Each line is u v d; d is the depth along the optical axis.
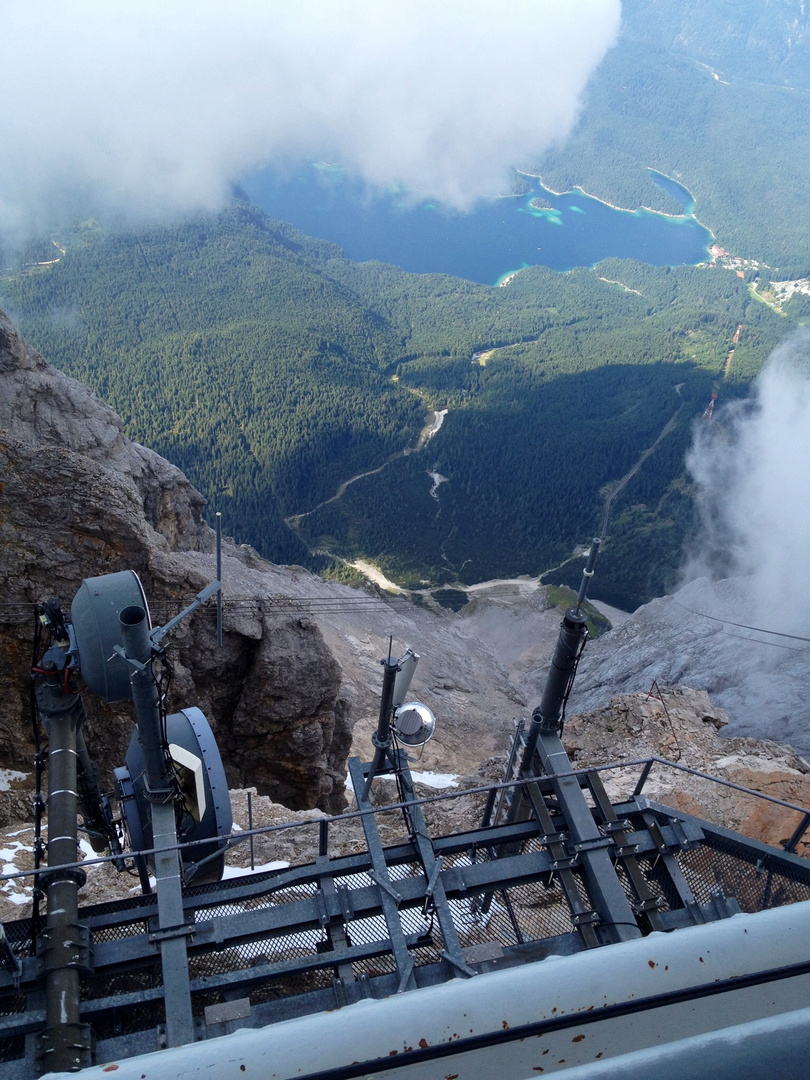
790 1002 2.39
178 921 7.17
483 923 8.23
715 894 7.80
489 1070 2.30
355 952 7.21
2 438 25.53
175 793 8.66
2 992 6.84
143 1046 6.43
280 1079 2.24
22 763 23.02
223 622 27.78
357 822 18.62
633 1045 2.33
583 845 7.89
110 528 25.72
